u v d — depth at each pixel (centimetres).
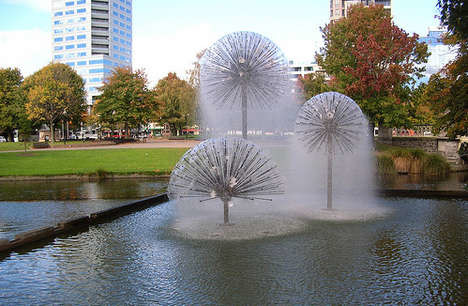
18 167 2548
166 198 1356
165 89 6775
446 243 784
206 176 906
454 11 1145
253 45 1143
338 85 3453
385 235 840
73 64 12875
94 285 587
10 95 6531
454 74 2208
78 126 7575
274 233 852
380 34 3161
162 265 668
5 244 768
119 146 4397
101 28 12950
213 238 821
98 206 1277
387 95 3247
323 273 620
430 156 2345
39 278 620
